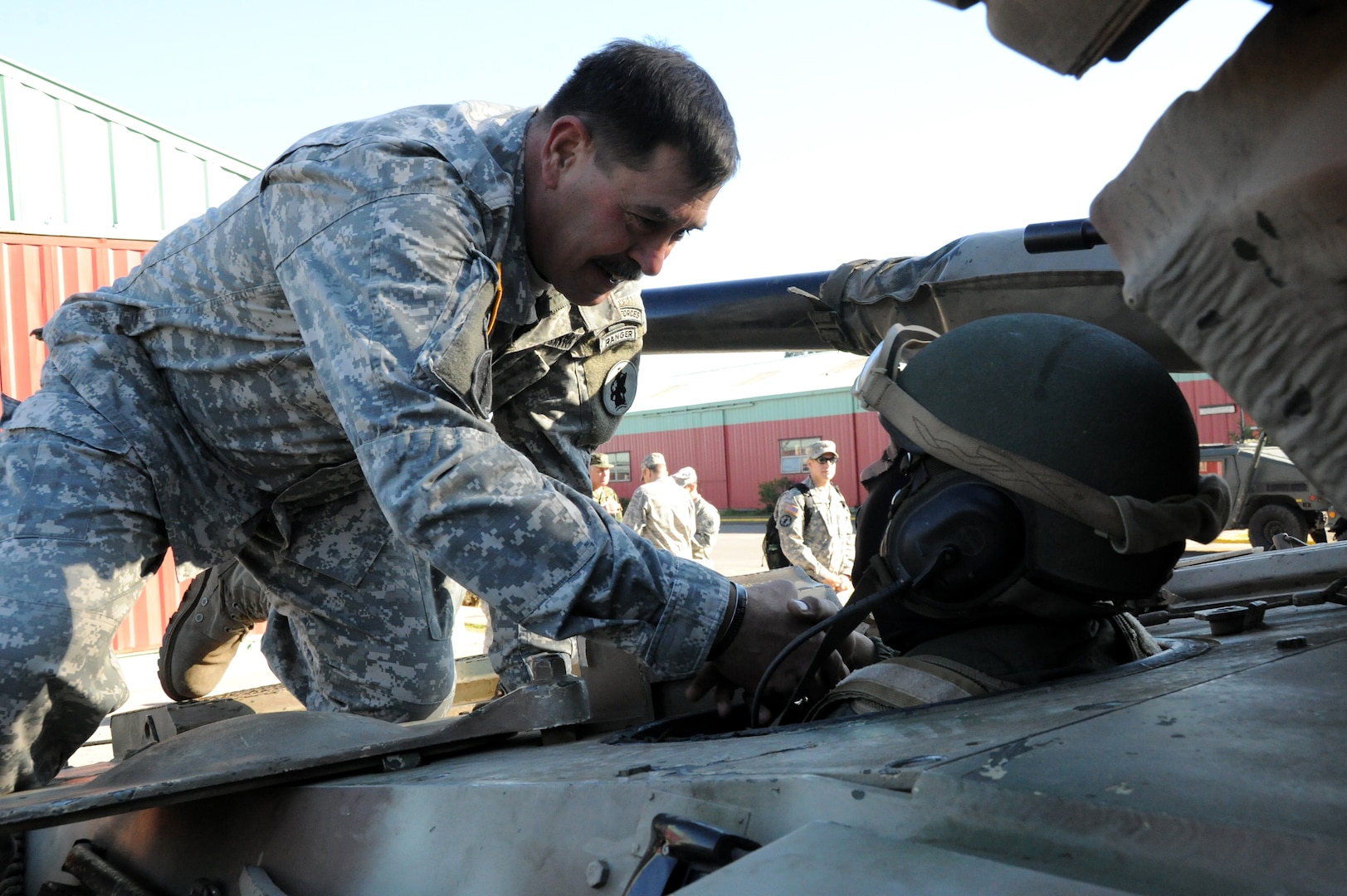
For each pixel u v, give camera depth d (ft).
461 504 4.65
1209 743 2.45
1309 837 1.87
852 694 4.17
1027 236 3.97
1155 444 3.92
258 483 7.12
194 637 9.70
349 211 5.16
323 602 8.15
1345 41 1.82
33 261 28.43
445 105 5.85
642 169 5.37
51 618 5.88
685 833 2.50
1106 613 4.14
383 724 4.75
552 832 3.00
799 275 7.59
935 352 4.22
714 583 4.90
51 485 6.18
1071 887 1.86
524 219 5.73
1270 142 1.94
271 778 3.97
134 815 4.77
